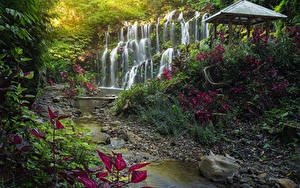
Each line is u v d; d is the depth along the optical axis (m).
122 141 3.39
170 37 13.96
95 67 14.66
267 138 3.14
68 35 14.01
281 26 6.50
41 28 2.34
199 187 2.08
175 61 5.61
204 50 6.06
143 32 15.34
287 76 4.34
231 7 5.84
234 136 3.36
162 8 17.06
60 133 1.47
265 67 4.42
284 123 3.10
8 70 1.28
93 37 16.53
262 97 3.86
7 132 1.19
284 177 2.30
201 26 11.92
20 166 1.15
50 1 4.65
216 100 4.10
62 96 5.88
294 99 3.77
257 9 5.80
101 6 16.14
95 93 8.12
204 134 3.33
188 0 15.73
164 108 4.38
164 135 3.70
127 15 17.25
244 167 2.55
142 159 2.72
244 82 4.39
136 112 4.65
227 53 5.07
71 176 1.25
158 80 5.61
